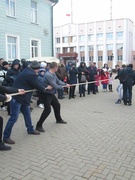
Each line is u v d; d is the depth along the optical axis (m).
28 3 14.55
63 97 11.56
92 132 5.69
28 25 14.67
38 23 15.59
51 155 4.25
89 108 8.87
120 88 10.02
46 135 5.45
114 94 13.24
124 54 51.62
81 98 11.55
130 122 6.71
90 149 4.55
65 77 10.91
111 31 52.66
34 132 5.52
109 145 4.78
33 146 4.72
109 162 3.96
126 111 8.33
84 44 56.78
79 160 4.04
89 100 10.91
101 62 55.16
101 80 14.00
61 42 60.53
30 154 4.30
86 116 7.46
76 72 11.33
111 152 4.39
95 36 54.97
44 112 5.69
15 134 5.53
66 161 3.99
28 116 5.49
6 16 12.88
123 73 9.52
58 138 5.23
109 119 7.07
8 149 4.50
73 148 4.60
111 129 5.96
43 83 5.73
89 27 55.69
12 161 4.00
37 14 15.46
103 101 10.65
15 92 4.79
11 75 7.14
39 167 3.77
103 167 3.77
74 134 5.53
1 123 4.39
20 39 14.08
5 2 12.78
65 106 9.27
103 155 4.25
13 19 13.41
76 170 3.66
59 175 3.51
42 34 16.08
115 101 10.66
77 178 3.42
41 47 16.06
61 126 6.23
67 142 4.96
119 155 4.25
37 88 5.11
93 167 3.77
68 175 3.51
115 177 3.45
